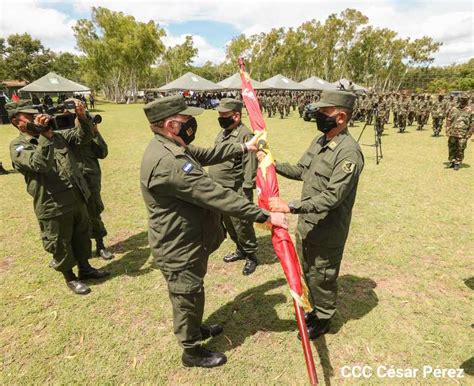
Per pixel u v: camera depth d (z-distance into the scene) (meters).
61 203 3.24
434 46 62.66
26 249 4.50
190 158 2.15
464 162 9.12
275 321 3.10
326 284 2.65
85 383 2.48
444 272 3.80
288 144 11.99
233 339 2.90
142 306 3.33
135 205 6.10
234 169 3.83
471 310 3.17
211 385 2.46
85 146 4.07
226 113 3.63
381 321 3.04
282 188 6.94
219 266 4.08
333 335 2.90
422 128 16.17
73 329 3.02
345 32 59.53
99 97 71.38
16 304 3.37
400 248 4.35
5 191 7.09
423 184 7.09
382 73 67.25
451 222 5.12
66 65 75.56
